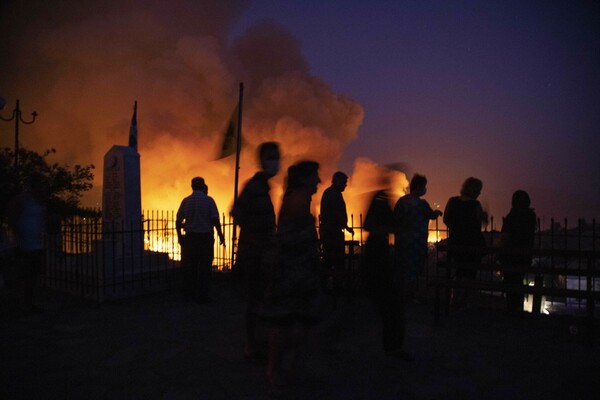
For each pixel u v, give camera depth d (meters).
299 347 4.24
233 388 4.12
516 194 6.73
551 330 5.88
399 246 5.67
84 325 6.16
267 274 4.12
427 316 6.57
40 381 4.30
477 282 5.82
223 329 5.96
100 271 7.72
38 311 6.81
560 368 4.56
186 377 4.38
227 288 8.54
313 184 4.21
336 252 7.36
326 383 4.21
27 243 6.70
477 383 4.21
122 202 8.99
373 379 4.31
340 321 5.93
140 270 8.45
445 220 7.02
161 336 5.66
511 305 6.46
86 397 3.95
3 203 11.11
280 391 4.02
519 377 4.34
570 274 5.57
